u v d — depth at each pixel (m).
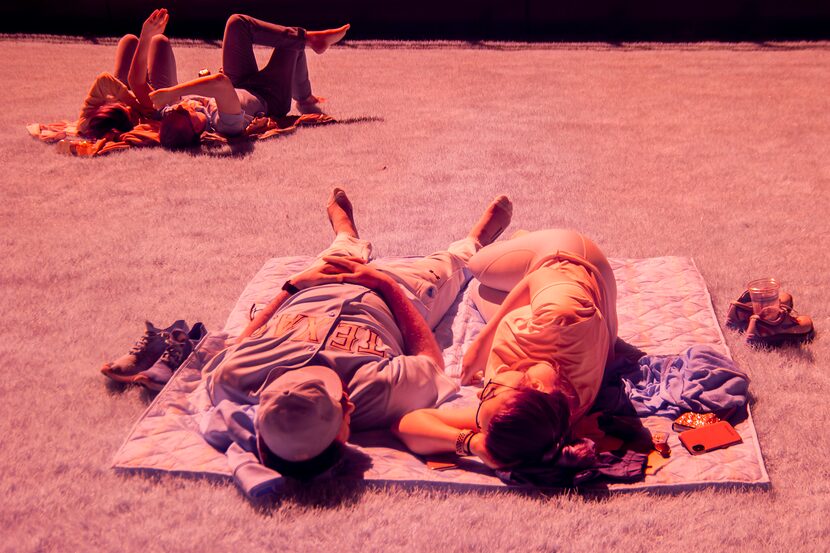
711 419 3.42
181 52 13.99
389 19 16.72
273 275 5.05
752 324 4.14
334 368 3.38
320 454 3.05
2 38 15.34
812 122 8.80
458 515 2.95
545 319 3.30
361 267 3.91
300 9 16.67
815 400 3.67
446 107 9.77
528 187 6.79
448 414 3.33
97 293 4.92
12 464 3.26
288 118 8.83
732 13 16.17
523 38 15.95
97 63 12.93
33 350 4.23
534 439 3.01
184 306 4.75
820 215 6.01
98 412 3.66
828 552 2.77
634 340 4.18
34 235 5.87
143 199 6.60
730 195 6.52
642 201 6.41
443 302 4.43
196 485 3.11
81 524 2.93
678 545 2.80
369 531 2.88
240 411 3.25
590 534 2.85
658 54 13.84
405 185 6.89
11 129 8.70
